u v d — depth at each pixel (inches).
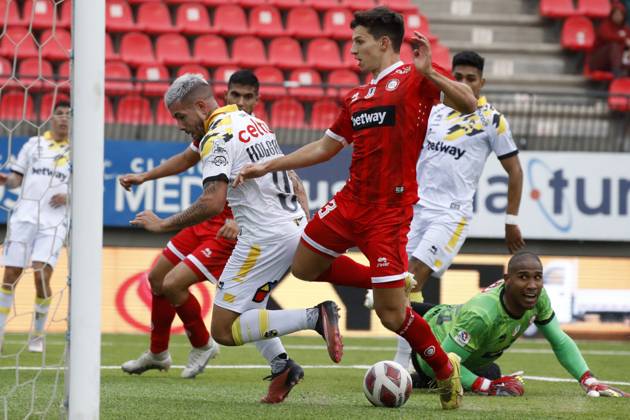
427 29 2247.8
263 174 729.0
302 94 1968.5
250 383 936.3
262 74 2079.2
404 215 701.3
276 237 776.3
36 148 1253.7
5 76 1806.1
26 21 2075.5
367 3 2284.7
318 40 2194.9
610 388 846.5
